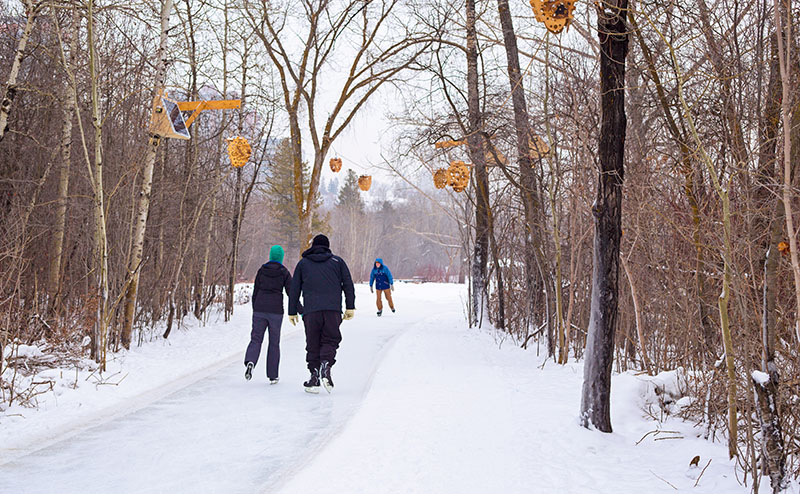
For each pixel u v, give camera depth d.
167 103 9.39
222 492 3.69
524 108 9.13
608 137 4.85
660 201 6.27
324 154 19.52
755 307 4.16
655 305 7.30
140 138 10.27
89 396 6.42
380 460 4.10
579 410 5.40
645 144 6.66
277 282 7.73
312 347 7.05
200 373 8.23
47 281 10.12
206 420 5.56
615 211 4.86
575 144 7.82
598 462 4.07
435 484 3.63
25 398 5.86
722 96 4.94
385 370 7.73
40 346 7.90
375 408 5.63
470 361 8.52
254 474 4.04
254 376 8.02
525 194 9.52
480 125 10.00
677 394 5.62
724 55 4.99
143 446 4.70
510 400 5.92
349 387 7.27
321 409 6.06
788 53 3.23
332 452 4.28
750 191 4.22
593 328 4.90
